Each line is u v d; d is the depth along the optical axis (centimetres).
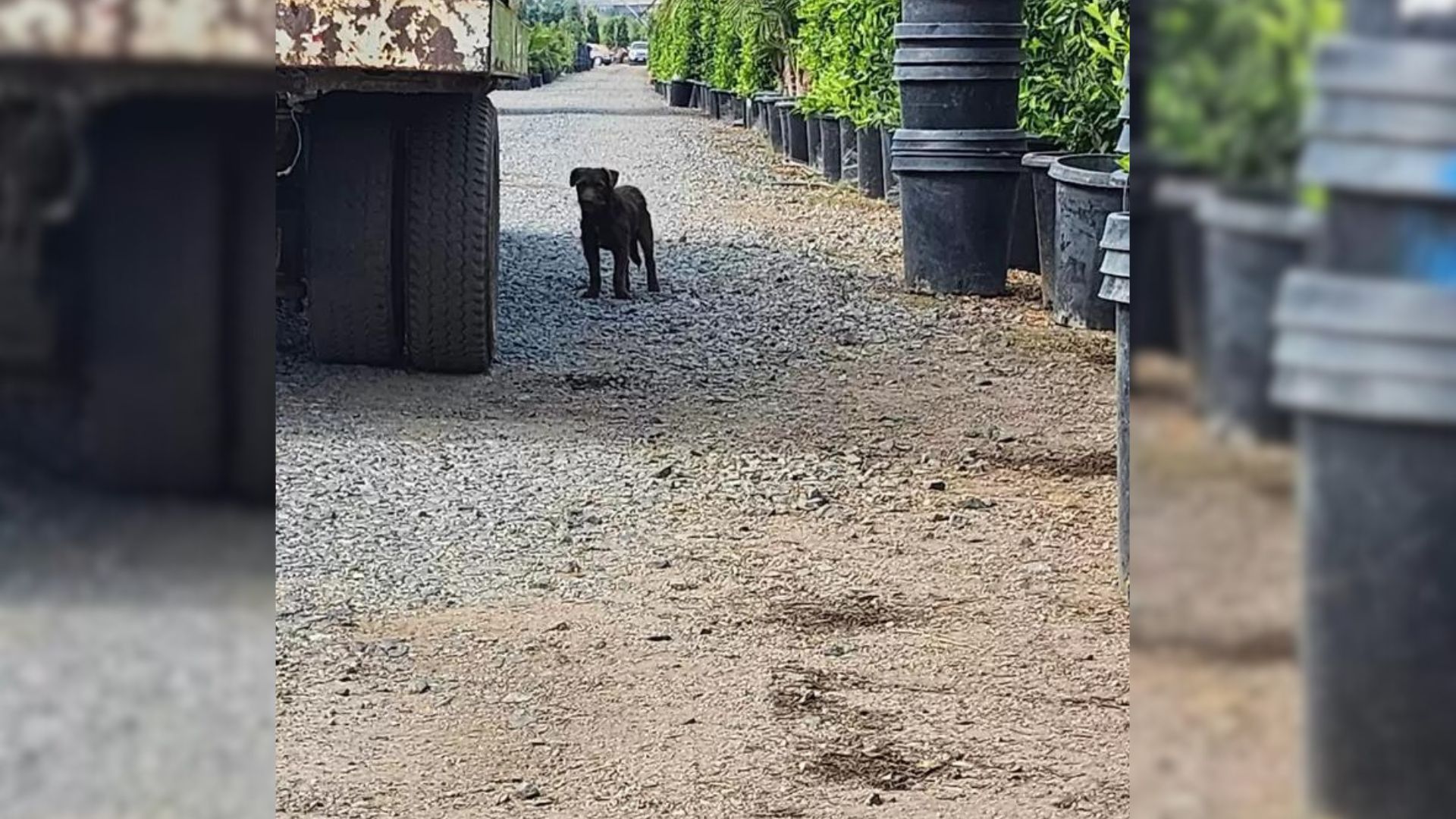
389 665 368
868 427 622
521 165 1844
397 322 673
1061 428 625
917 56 916
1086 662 372
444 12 550
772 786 303
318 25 546
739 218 1355
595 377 700
